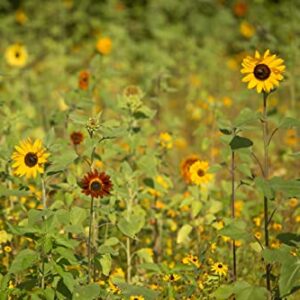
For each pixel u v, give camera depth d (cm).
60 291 341
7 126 443
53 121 454
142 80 718
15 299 361
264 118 345
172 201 439
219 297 334
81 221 359
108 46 562
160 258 429
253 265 411
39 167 349
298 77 584
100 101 596
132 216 396
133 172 409
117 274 388
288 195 327
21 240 421
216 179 531
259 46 582
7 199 442
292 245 337
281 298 338
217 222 409
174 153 556
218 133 529
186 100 734
